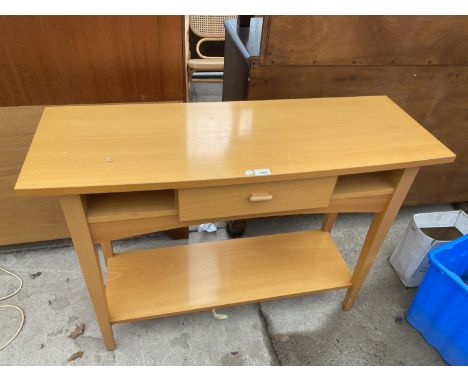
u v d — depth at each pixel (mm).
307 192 932
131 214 873
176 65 1229
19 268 1500
